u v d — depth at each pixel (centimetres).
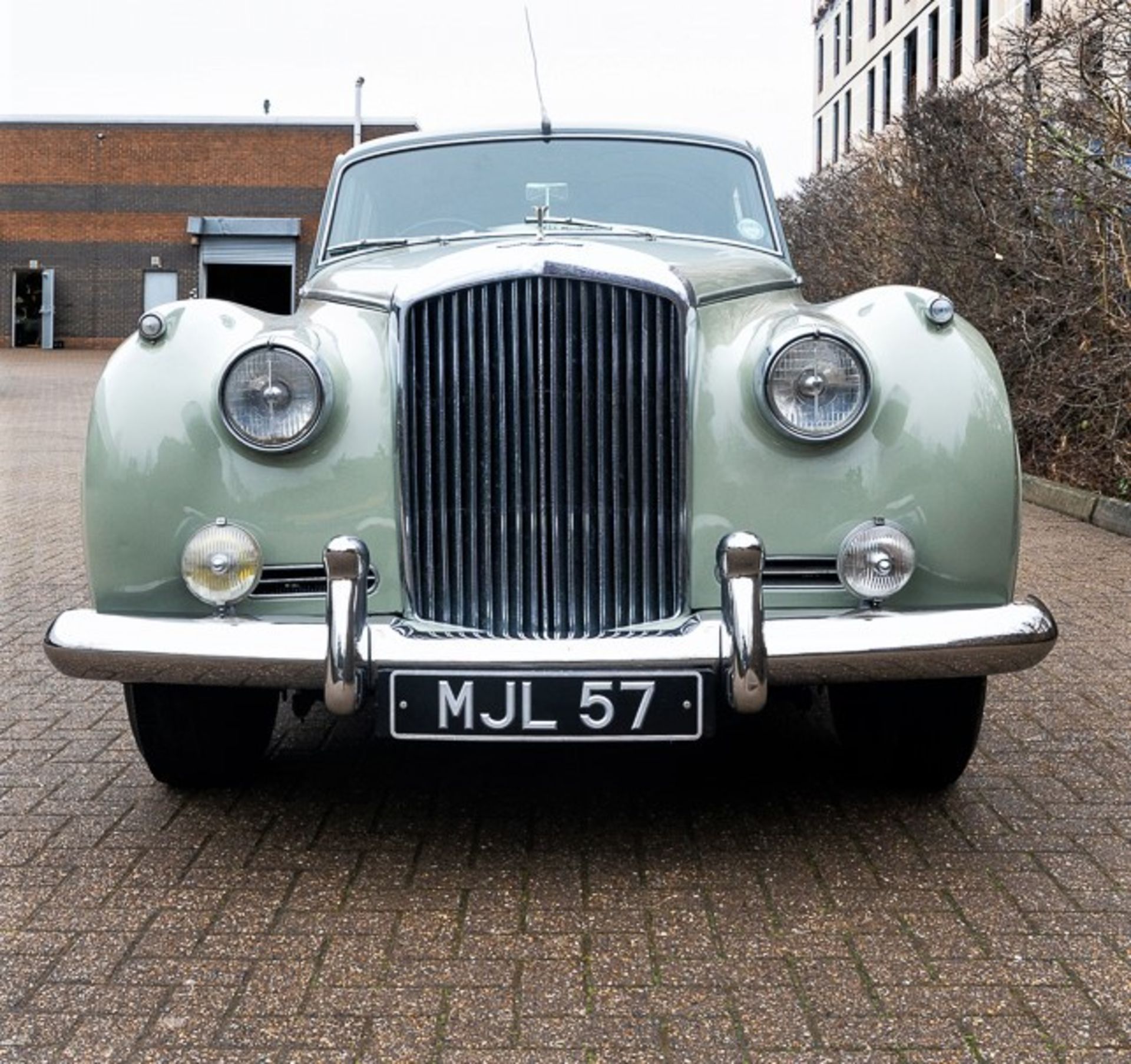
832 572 333
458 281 325
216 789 399
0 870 339
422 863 344
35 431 1589
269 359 327
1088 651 560
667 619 331
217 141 3400
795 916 311
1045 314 1016
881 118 3559
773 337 329
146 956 293
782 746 439
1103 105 909
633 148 477
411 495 330
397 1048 255
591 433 327
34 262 3447
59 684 514
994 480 333
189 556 327
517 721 313
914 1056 252
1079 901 319
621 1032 261
